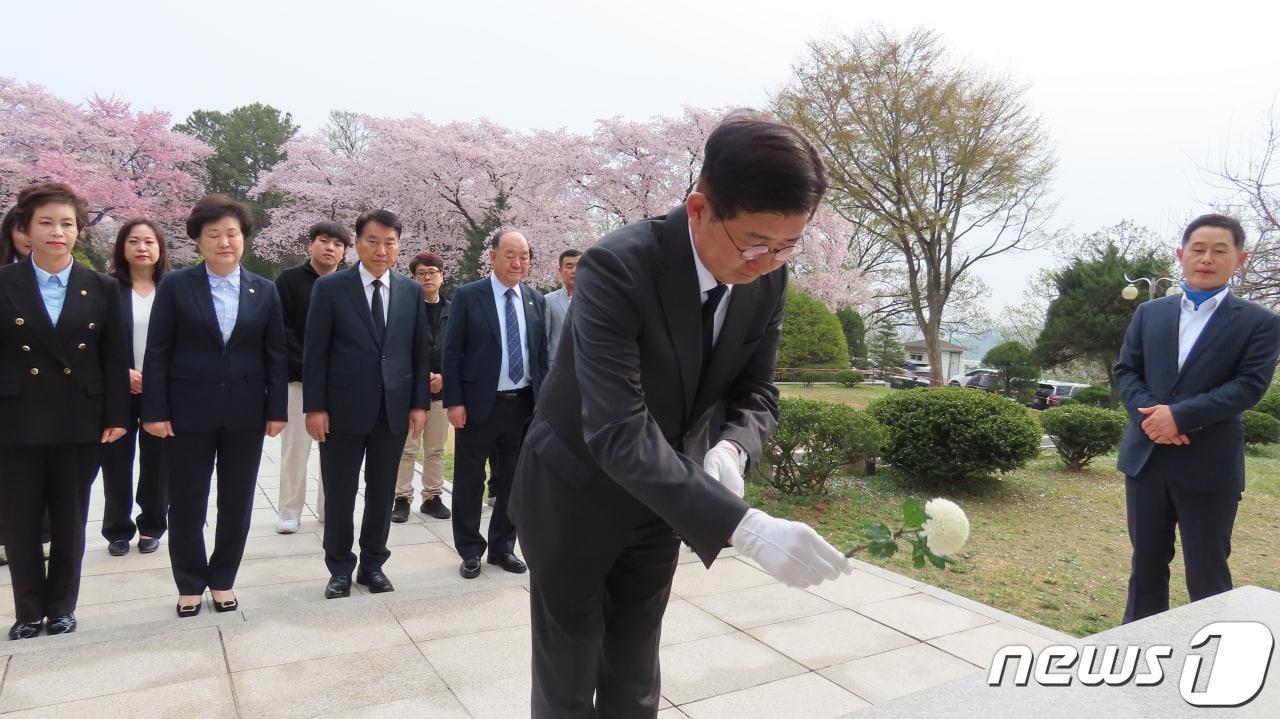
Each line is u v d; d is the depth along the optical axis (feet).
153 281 14.24
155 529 13.78
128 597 11.14
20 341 9.16
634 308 4.03
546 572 4.72
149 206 71.26
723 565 12.75
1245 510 21.27
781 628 10.00
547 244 61.11
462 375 12.67
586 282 4.10
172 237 81.25
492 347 12.69
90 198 67.41
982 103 60.70
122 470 13.33
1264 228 38.19
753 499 19.86
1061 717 4.28
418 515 17.15
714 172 3.66
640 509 4.59
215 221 10.46
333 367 11.25
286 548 14.02
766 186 3.48
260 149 108.06
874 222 69.77
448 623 9.79
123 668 8.25
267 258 75.56
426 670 8.41
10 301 9.16
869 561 14.56
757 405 5.16
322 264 15.17
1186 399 9.36
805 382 68.95
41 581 9.57
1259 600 6.04
